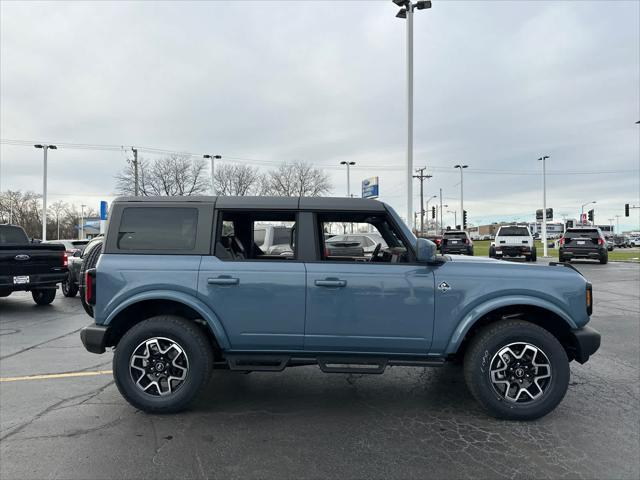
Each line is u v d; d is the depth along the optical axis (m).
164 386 4.05
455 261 4.21
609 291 12.23
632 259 25.48
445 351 3.92
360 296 3.90
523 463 3.15
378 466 3.11
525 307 4.08
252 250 4.75
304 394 4.54
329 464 3.14
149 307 4.22
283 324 3.92
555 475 2.99
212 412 4.06
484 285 3.91
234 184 44.59
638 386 4.71
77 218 102.00
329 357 4.02
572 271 4.03
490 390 3.84
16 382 4.90
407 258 4.16
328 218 4.56
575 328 3.93
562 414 3.99
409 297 3.89
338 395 4.51
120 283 3.93
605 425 3.77
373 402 4.32
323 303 3.90
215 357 4.28
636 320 8.17
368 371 3.95
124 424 3.79
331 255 6.09
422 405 4.24
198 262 3.97
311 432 3.65
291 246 5.12
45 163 40.75
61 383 4.87
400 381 4.95
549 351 3.82
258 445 3.42
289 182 45.41
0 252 9.52
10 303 11.28
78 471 3.04
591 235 22.27
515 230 24.19
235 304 3.92
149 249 4.03
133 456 3.24
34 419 3.89
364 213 4.29
